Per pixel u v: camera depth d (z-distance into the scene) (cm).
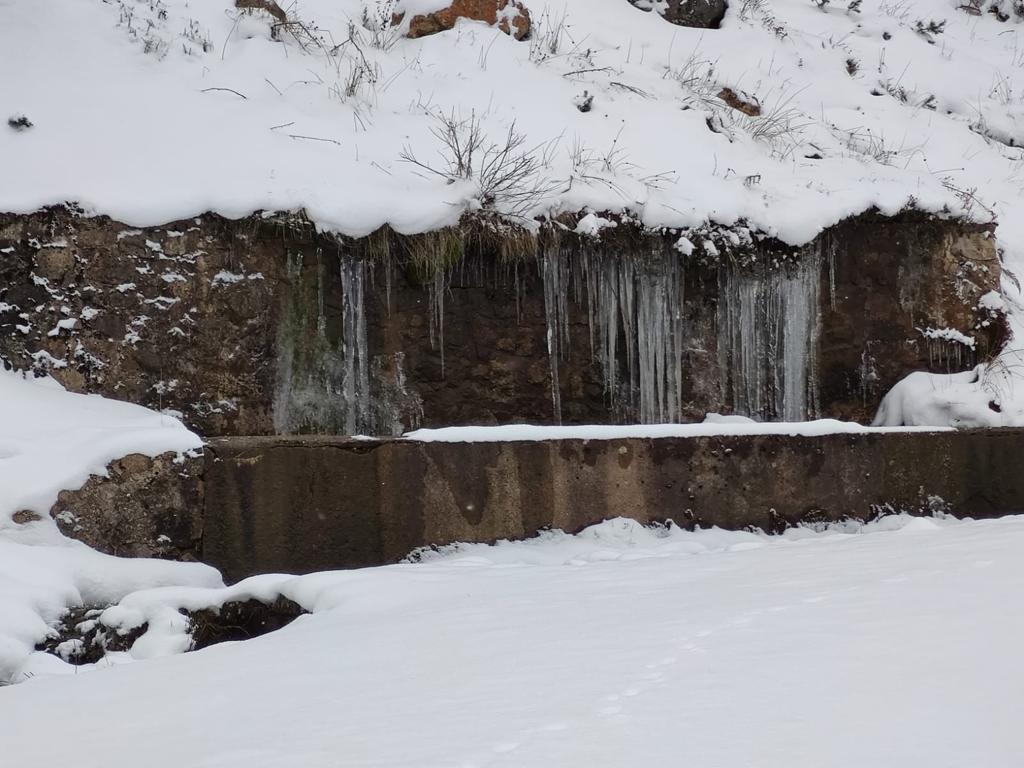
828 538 640
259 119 897
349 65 1004
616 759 205
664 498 742
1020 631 266
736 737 211
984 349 1005
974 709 211
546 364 873
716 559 527
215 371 784
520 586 475
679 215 911
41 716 314
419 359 841
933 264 1002
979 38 1579
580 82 1082
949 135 1261
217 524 636
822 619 311
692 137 1042
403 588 489
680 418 909
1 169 780
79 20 927
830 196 976
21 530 586
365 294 829
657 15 1305
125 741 266
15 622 498
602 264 888
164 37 954
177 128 858
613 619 356
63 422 692
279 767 222
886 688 232
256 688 315
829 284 967
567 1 1263
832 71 1324
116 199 777
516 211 861
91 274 763
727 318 930
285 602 516
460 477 691
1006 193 1185
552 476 714
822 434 794
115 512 616
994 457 845
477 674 294
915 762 186
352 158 881
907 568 394
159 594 535
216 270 790
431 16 1095
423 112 970
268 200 805
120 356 762
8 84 852
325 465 660
